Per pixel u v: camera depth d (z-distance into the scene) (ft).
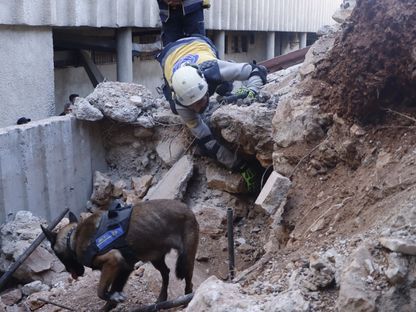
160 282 17.01
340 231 12.32
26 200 21.66
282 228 15.55
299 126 16.89
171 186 22.03
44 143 22.38
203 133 21.44
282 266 11.87
